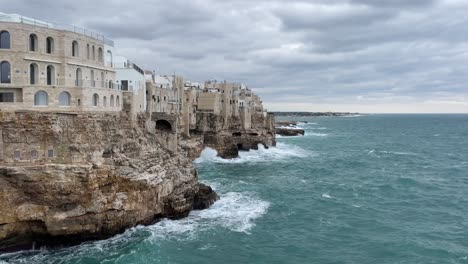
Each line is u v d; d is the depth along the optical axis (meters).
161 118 75.50
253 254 42.84
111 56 63.56
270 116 143.88
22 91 44.28
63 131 42.34
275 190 71.69
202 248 43.66
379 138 199.88
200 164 99.56
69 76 49.69
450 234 49.22
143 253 41.41
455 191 73.25
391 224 53.06
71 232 41.34
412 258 42.09
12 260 39.16
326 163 106.69
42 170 40.12
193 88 123.94
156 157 51.78
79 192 40.81
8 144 40.31
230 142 112.38
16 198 40.03
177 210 51.22
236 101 127.81
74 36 50.22
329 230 50.56
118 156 45.34
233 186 74.19
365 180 83.06
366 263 41.09
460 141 184.00
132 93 58.19
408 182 81.06
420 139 195.38
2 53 44.28
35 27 46.03
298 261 41.44
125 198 44.41
